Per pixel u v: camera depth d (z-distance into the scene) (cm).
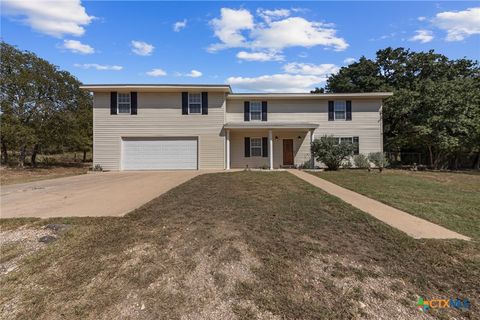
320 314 270
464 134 1658
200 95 1636
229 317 268
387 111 1853
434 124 1619
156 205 618
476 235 461
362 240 431
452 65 2277
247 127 1577
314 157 1630
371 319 266
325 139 1511
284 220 516
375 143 1736
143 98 1627
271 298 292
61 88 2175
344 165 1662
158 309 279
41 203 673
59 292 304
